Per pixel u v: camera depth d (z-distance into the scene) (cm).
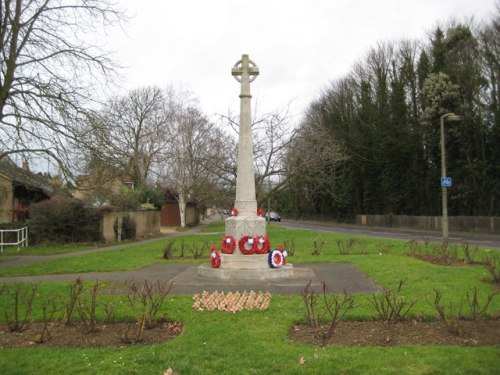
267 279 1255
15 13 1633
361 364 610
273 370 602
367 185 5328
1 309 941
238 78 1434
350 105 5334
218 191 3334
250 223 1349
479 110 3659
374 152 4975
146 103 4256
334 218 6456
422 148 4478
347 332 762
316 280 1227
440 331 750
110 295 1026
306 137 2789
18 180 1952
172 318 848
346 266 1488
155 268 1542
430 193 4366
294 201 7769
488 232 3581
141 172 4347
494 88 3566
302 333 766
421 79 4428
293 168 2712
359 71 5234
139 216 3484
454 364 602
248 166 1400
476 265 1420
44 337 753
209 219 9700
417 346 675
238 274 1270
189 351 670
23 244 2664
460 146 3859
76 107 1670
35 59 1684
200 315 858
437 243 2267
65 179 1703
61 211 2761
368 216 5347
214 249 1338
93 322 791
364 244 2180
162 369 614
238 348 682
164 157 4400
